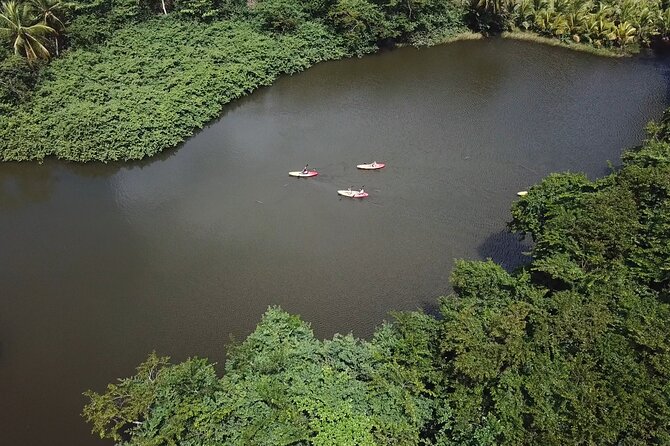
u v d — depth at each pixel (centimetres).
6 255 4178
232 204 4581
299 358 2831
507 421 2333
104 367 3369
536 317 2623
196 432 2466
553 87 6278
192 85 5728
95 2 6256
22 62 5325
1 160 5056
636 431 2192
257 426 2414
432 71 6650
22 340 3547
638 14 6962
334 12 6712
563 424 2258
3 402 3198
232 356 2944
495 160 5053
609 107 5881
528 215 3303
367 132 5475
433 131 5484
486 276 2939
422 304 3709
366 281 3888
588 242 2933
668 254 2842
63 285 3928
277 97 6119
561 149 5212
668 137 4325
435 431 2647
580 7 7162
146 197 4697
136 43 6231
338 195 4650
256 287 3859
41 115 5197
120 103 5366
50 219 4500
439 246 4153
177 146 5312
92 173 4984
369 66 6769
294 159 5081
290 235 4269
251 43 6456
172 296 3816
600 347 2450
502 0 7150
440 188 4712
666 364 2323
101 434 2512
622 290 2719
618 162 5016
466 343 2522
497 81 6419
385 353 2828
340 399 2586
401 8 7012
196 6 6619
